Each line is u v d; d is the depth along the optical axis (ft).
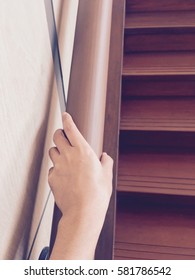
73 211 1.73
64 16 3.09
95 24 2.69
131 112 5.14
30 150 2.13
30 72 2.03
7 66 1.64
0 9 1.51
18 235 2.06
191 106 5.14
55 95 2.78
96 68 2.51
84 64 2.52
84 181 1.82
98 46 2.61
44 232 2.88
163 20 5.60
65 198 1.82
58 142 2.00
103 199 1.82
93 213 1.74
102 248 3.99
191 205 4.55
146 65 5.38
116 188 4.31
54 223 2.40
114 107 4.67
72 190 1.80
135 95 5.39
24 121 1.97
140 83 5.19
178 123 4.85
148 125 4.86
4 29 1.57
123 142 5.03
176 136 4.78
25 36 1.89
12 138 1.78
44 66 2.36
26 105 1.99
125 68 5.34
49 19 2.45
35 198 2.39
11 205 1.86
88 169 1.86
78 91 2.43
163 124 4.86
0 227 1.73
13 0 1.67
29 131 2.08
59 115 2.97
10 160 1.78
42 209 2.68
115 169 4.31
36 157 2.29
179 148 4.98
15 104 1.79
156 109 5.16
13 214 1.91
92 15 2.74
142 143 5.00
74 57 2.59
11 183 1.82
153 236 4.31
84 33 2.67
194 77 4.99
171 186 4.39
